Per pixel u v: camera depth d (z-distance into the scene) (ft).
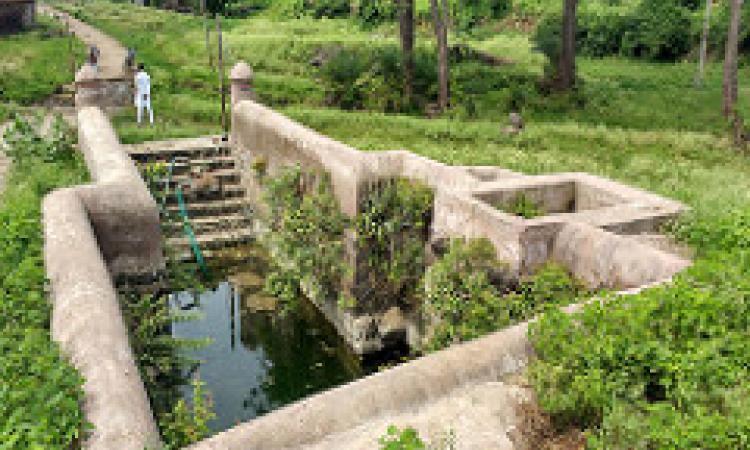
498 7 109.09
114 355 11.53
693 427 8.77
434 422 10.39
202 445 9.59
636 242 15.78
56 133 31.99
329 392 10.72
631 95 67.51
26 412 9.45
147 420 10.21
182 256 30.42
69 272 14.75
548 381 10.81
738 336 10.79
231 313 26.14
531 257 17.15
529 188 21.07
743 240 16.90
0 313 12.86
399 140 41.98
